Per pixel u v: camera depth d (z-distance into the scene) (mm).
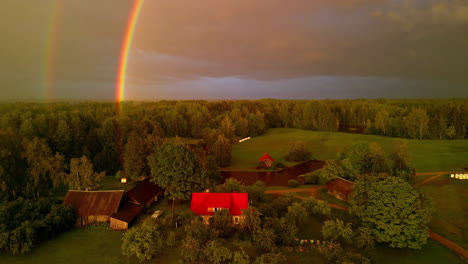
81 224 47156
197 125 152750
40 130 89438
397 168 67312
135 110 171375
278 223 42062
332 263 37062
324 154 106938
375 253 39688
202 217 46188
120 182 71625
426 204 41156
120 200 49250
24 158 63219
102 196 49812
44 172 60062
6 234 38656
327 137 141250
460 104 150500
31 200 48594
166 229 45469
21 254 38719
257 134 156000
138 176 70375
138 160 70062
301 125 180125
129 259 38094
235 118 165250
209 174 67188
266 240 39219
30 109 136750
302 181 73312
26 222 41188
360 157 66500
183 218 46688
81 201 49188
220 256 36094
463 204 54969
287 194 57750
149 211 52594
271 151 114750
